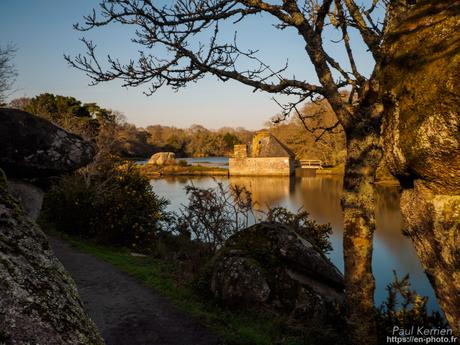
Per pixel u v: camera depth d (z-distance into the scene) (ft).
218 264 22.59
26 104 95.45
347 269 15.28
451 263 9.66
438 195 9.95
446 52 8.77
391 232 55.06
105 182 41.68
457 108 8.20
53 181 41.11
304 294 20.63
